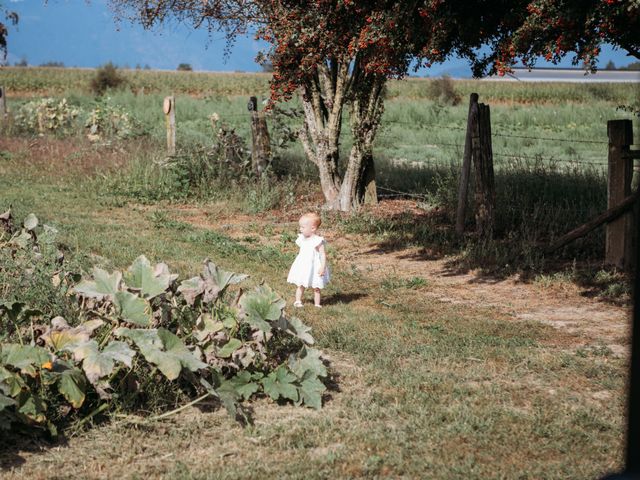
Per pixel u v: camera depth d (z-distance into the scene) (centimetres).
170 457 390
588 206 1166
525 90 4547
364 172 1435
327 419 445
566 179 1331
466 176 1141
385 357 567
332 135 1410
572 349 614
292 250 1071
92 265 798
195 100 3875
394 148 2373
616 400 488
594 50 662
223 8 1412
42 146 1980
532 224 1136
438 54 784
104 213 1309
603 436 424
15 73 5412
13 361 409
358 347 595
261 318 504
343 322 677
